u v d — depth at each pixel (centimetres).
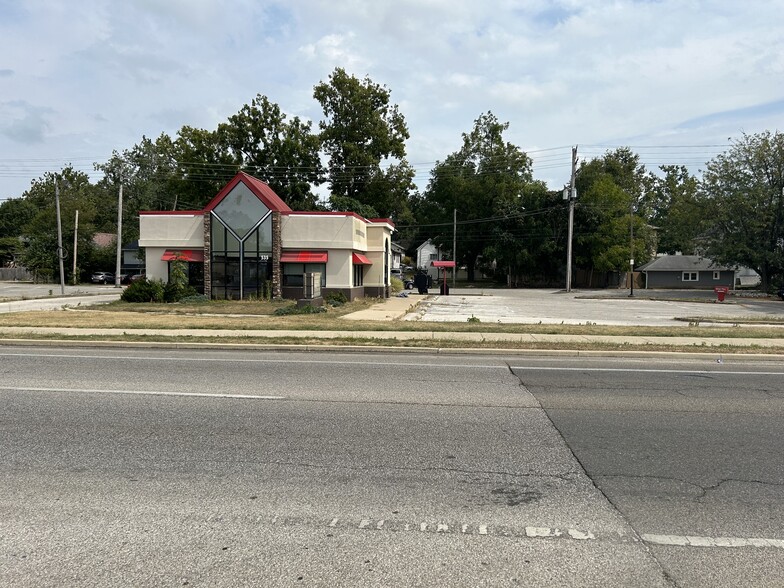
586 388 884
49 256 5725
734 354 1230
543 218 6184
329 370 1030
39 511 424
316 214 2939
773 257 4450
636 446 589
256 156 5025
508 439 610
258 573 340
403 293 4172
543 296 4222
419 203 8344
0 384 877
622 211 5928
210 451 562
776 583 335
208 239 2922
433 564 353
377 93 5500
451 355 1253
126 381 908
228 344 1321
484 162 6619
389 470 514
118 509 428
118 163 7881
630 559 361
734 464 537
